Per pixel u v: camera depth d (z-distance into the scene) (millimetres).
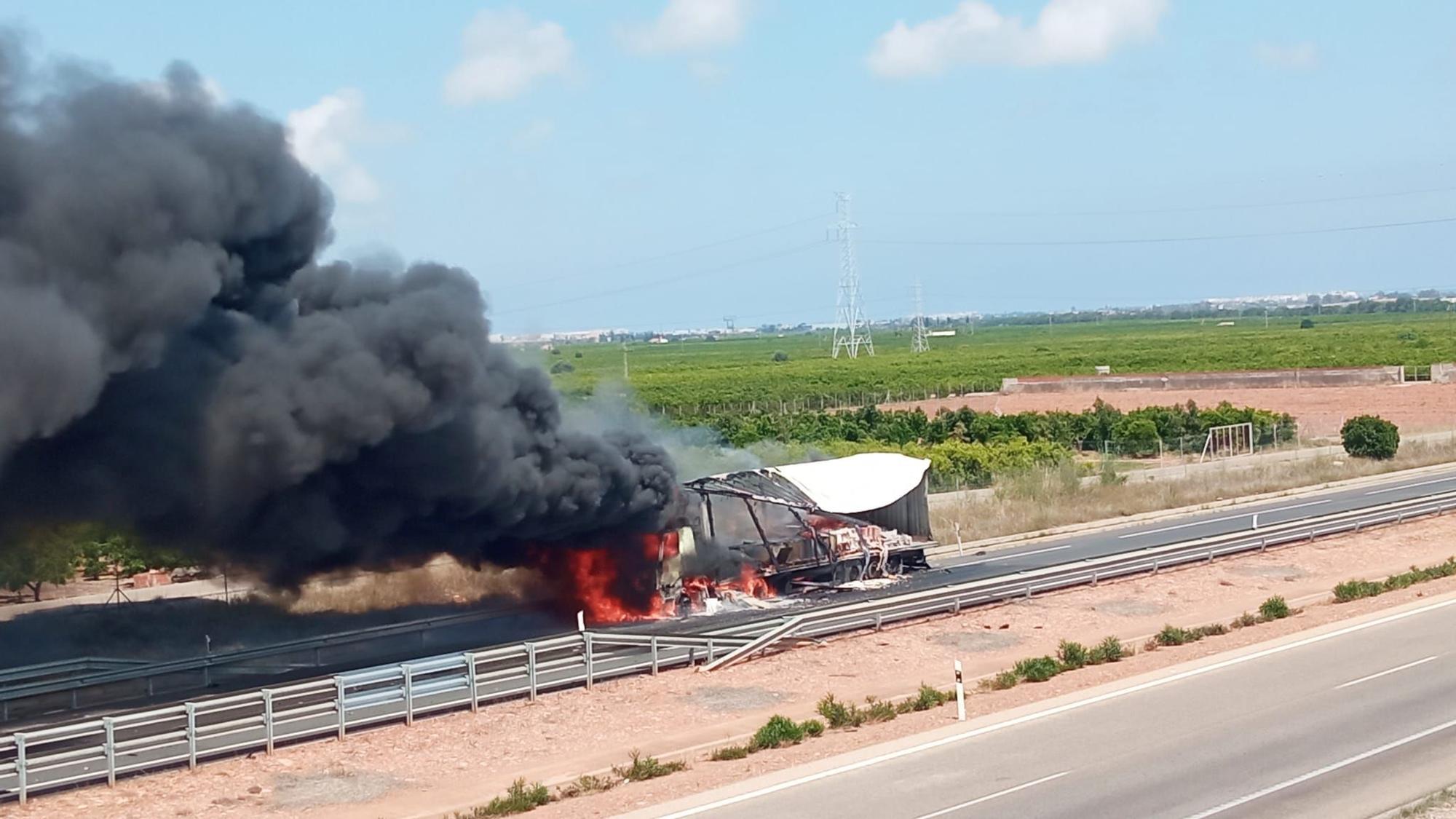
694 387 126500
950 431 78000
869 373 146750
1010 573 36750
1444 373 107750
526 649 27500
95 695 28562
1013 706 25406
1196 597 36938
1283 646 29672
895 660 30422
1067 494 56656
